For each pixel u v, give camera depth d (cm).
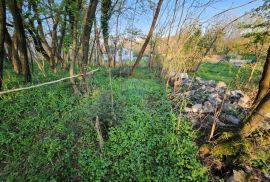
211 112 466
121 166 317
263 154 312
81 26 599
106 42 737
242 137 330
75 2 524
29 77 691
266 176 297
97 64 963
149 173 305
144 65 1129
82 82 581
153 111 461
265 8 303
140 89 606
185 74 797
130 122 409
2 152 368
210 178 301
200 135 393
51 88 608
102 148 350
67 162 336
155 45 926
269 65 298
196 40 693
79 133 409
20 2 662
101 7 625
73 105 521
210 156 332
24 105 513
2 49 539
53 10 617
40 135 408
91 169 315
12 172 324
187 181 292
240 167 311
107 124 418
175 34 627
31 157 346
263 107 300
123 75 811
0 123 453
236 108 477
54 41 862
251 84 629
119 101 484
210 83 738
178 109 489
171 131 388
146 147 346
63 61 1002
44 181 303
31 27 739
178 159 319
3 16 512
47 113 475
